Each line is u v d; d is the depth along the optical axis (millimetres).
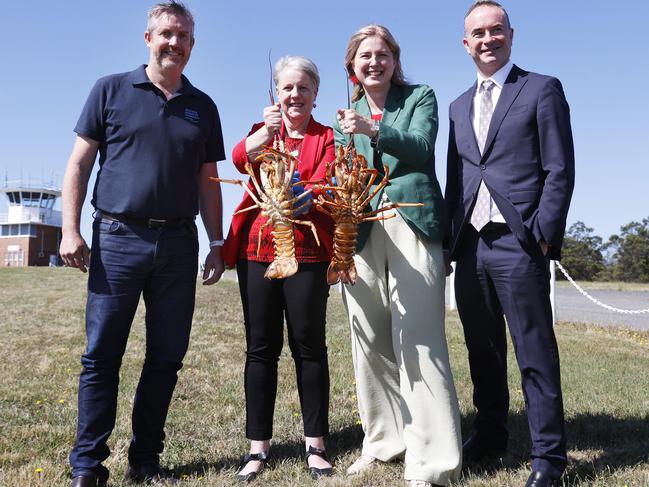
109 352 3275
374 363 3617
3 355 7141
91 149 3369
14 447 3789
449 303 12508
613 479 3209
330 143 3547
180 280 3445
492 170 3352
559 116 3199
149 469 3340
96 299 3281
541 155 3240
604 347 8430
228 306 13062
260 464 3492
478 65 3502
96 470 3176
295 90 3410
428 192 3387
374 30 3422
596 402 5066
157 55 3340
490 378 3695
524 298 3215
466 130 3516
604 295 21125
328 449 3943
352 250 3213
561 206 3096
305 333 3451
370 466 3527
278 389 5465
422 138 3262
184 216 3434
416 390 3291
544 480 3059
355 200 3209
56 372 6172
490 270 3367
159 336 3412
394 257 3422
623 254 49000
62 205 3328
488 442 3707
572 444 3957
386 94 3572
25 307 12797
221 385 5668
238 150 3482
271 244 3408
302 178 3439
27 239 67188
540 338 3209
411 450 3283
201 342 8273
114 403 3299
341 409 4848
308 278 3418
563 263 50094
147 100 3342
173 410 4754
